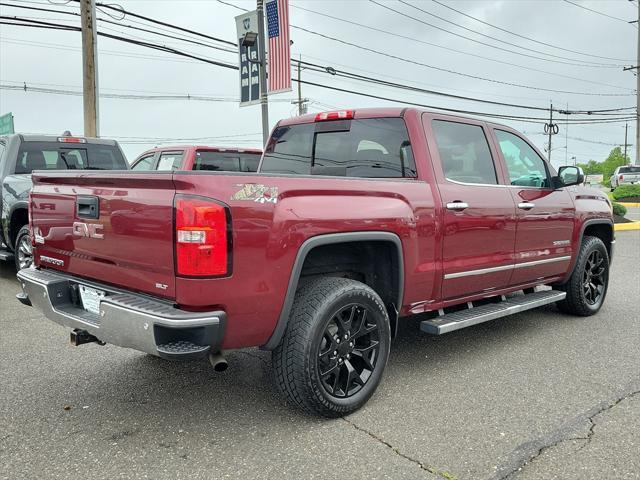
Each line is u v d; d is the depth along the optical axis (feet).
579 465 9.37
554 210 16.87
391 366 14.32
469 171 14.58
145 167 32.12
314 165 15.51
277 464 9.46
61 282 11.66
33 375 13.67
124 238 10.06
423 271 12.69
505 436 10.43
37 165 24.99
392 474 9.13
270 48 34.60
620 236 44.47
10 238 24.34
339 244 11.69
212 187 9.21
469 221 13.75
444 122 14.24
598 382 13.16
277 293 9.98
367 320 11.66
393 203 12.01
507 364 14.44
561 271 17.81
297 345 10.40
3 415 11.43
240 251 9.44
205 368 14.15
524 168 16.69
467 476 9.07
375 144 14.11
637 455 9.70
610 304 21.38
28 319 18.95
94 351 15.49
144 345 9.26
